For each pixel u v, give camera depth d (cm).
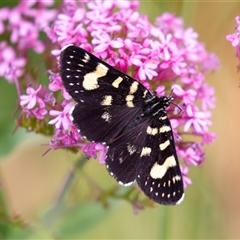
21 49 37
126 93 33
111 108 32
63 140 33
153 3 39
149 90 33
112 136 32
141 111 33
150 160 32
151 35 35
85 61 32
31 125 34
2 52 37
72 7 36
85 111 32
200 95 35
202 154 34
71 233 38
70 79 32
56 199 39
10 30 38
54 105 33
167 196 32
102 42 33
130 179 32
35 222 38
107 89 32
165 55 34
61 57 32
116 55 33
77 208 38
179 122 34
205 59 37
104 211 38
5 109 39
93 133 32
